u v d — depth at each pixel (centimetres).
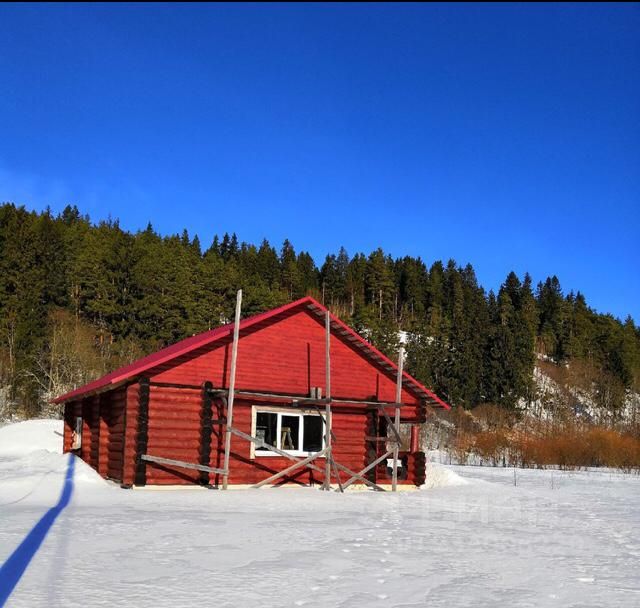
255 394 1784
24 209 6575
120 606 571
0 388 4550
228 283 7125
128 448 1675
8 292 5309
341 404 2025
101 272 6088
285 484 1909
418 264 11362
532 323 9556
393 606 613
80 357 4725
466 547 967
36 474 1641
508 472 3222
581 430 4838
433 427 5625
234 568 743
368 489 2009
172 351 1872
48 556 763
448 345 7425
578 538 1131
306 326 1998
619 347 9019
